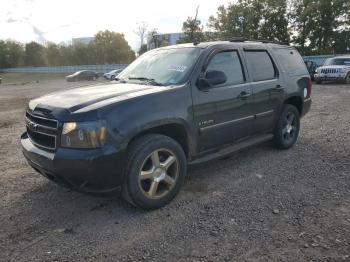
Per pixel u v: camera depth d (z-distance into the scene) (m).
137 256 3.13
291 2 48.41
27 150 3.93
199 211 3.95
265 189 4.50
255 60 5.45
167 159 4.02
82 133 3.43
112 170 3.54
